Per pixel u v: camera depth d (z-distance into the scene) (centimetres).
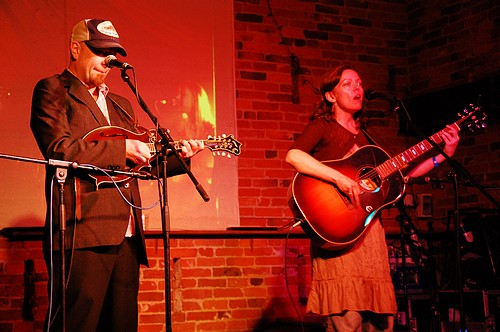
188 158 322
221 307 517
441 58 613
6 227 471
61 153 280
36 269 468
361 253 344
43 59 502
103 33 311
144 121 528
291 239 550
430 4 628
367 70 624
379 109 621
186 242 515
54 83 300
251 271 532
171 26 547
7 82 490
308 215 347
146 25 539
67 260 285
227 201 545
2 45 493
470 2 593
